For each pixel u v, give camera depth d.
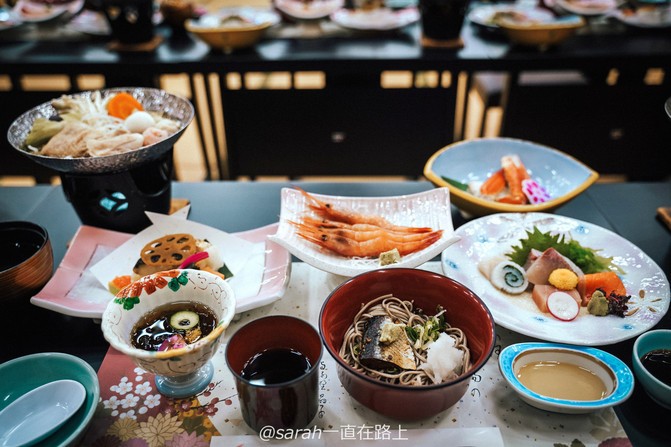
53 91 1.37
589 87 1.37
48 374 0.52
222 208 0.79
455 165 0.87
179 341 0.50
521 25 1.22
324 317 0.50
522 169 0.82
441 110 1.39
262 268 0.64
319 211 0.71
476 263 0.66
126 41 1.29
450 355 0.51
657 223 0.75
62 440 0.46
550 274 0.62
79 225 0.76
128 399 0.53
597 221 0.76
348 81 1.43
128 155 0.64
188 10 1.35
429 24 1.28
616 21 1.41
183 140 1.91
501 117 1.44
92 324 0.61
